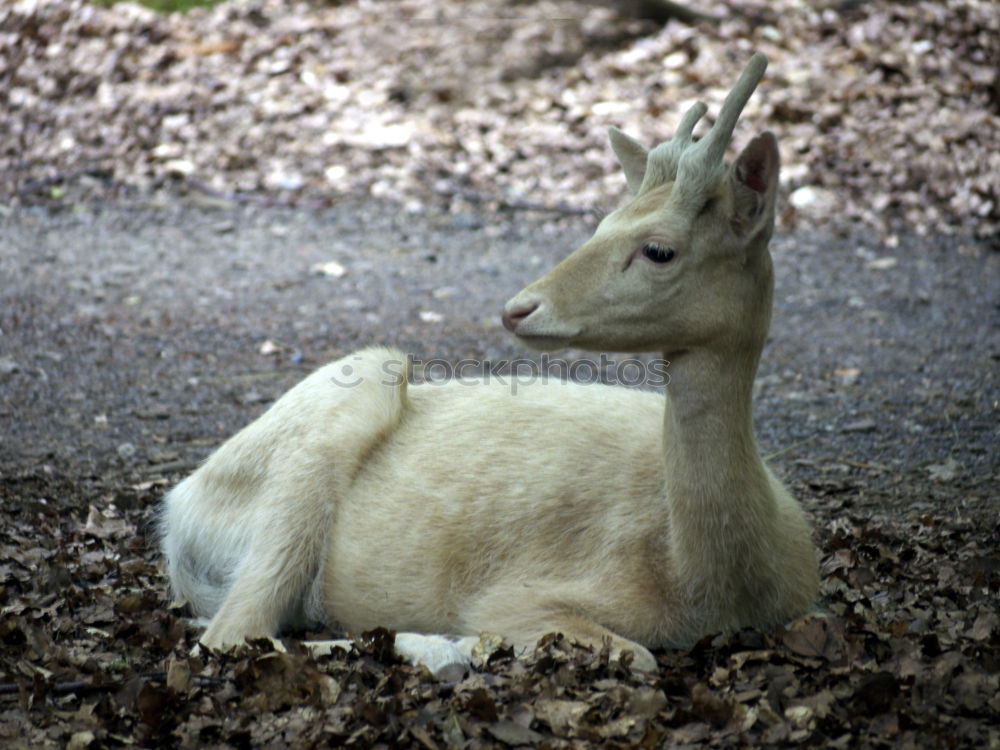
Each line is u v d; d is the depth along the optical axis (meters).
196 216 18.62
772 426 12.27
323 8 24.02
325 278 16.66
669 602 7.07
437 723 6.26
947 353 14.22
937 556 8.88
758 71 6.63
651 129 20.28
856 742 5.99
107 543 9.40
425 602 7.59
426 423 8.12
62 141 20.22
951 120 19.95
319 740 6.16
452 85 21.84
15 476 10.70
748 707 6.32
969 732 5.99
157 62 22.12
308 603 7.96
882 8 22.62
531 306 6.73
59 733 6.29
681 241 6.61
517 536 7.47
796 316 15.60
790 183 19.23
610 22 22.89
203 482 8.36
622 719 6.24
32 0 22.89
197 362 13.81
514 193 19.44
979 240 17.84
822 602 7.99
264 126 20.92
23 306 15.08
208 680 6.79
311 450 7.87
